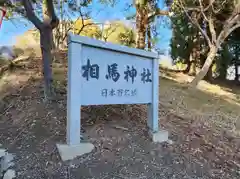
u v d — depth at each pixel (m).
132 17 9.95
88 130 3.63
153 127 3.80
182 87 8.66
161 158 3.35
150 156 3.34
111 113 4.32
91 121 3.91
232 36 12.88
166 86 8.36
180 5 9.09
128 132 3.78
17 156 3.13
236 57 13.88
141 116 4.46
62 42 9.45
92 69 3.26
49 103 4.47
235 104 8.25
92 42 3.21
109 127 3.81
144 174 2.96
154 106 3.87
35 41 8.89
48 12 4.62
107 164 3.04
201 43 12.28
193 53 12.45
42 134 3.60
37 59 7.32
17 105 4.58
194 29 11.62
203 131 4.72
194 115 5.80
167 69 12.51
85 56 3.20
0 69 6.42
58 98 4.63
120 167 3.02
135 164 3.12
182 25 11.72
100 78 3.33
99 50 3.32
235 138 4.86
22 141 3.46
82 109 4.23
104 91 3.36
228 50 13.29
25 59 7.28
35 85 5.39
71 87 3.09
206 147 4.00
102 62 3.35
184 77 11.06
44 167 2.92
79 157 3.10
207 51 12.15
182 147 3.78
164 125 4.48
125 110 4.55
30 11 4.32
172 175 3.04
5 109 4.51
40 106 4.40
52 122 3.90
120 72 3.54
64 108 4.34
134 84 3.69
